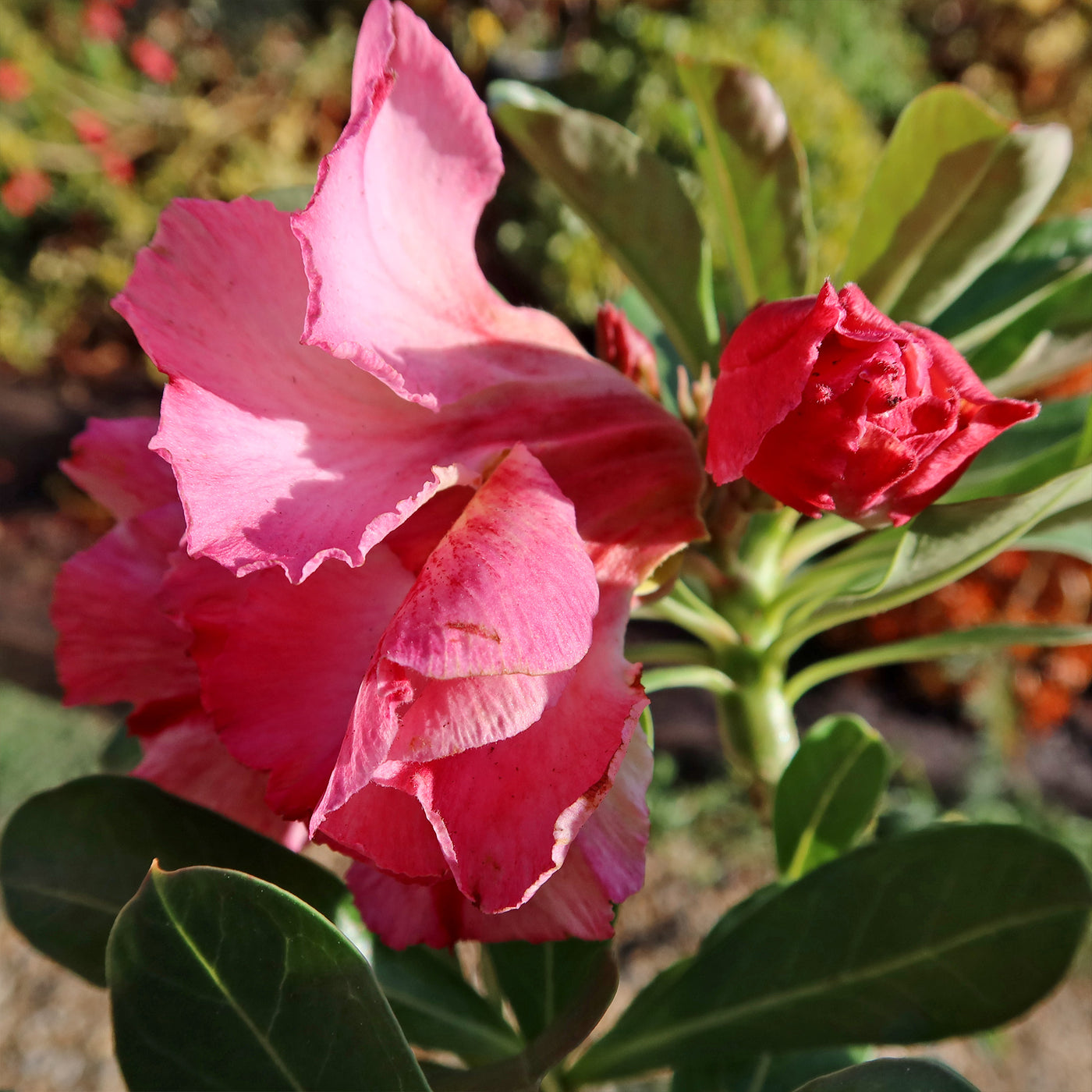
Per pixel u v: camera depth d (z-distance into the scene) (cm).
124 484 17
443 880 13
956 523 15
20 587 96
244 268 13
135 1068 13
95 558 16
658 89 87
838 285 20
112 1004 13
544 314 15
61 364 129
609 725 13
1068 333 20
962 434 14
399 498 13
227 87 136
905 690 85
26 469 112
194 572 14
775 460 14
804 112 79
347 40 139
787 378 13
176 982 13
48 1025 62
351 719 12
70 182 129
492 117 20
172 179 130
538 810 13
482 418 14
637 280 21
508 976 18
